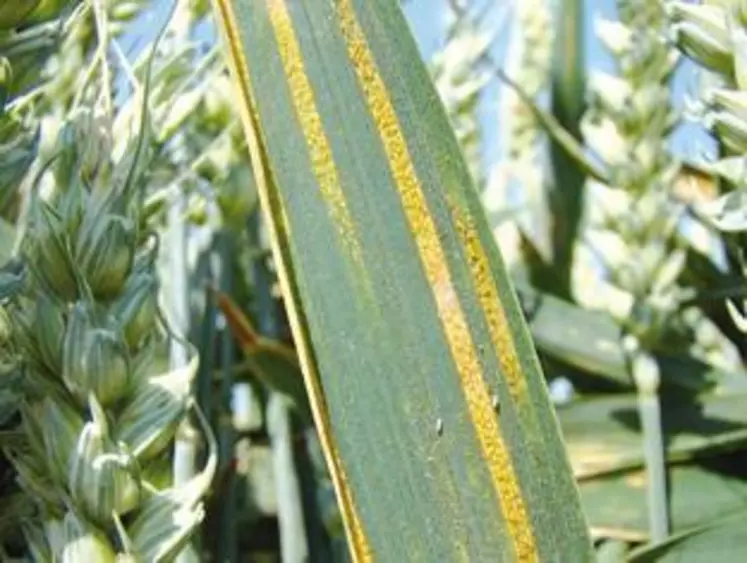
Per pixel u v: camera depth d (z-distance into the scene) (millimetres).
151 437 98
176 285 173
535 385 99
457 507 96
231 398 184
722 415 211
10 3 98
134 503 95
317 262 98
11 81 99
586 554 96
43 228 97
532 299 232
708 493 205
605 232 196
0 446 98
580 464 208
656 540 184
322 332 97
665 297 192
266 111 99
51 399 96
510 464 97
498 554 96
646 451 188
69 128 100
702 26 110
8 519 98
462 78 210
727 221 111
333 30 102
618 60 195
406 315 99
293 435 197
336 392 97
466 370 98
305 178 99
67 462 94
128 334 99
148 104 101
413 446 97
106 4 110
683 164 215
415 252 100
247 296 217
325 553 185
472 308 100
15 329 97
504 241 248
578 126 248
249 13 101
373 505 96
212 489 171
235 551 176
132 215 99
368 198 100
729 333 225
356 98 102
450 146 102
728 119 108
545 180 246
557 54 249
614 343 228
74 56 125
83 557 93
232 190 179
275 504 207
